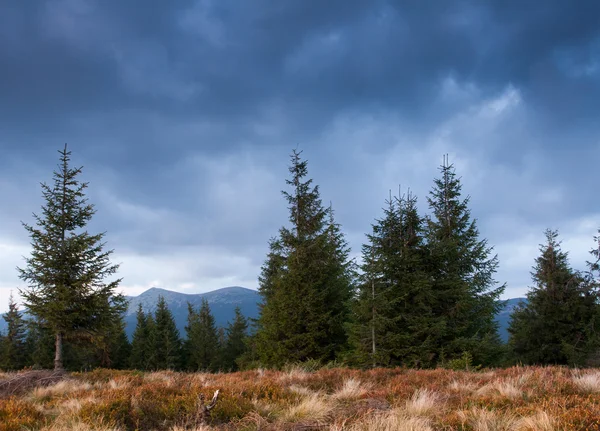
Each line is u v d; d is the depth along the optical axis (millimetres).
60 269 20688
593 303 23016
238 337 54625
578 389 8133
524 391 8125
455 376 11250
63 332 20750
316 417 7293
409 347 16812
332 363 18453
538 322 24109
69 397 9695
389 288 17781
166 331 50625
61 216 21359
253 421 7254
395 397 8797
